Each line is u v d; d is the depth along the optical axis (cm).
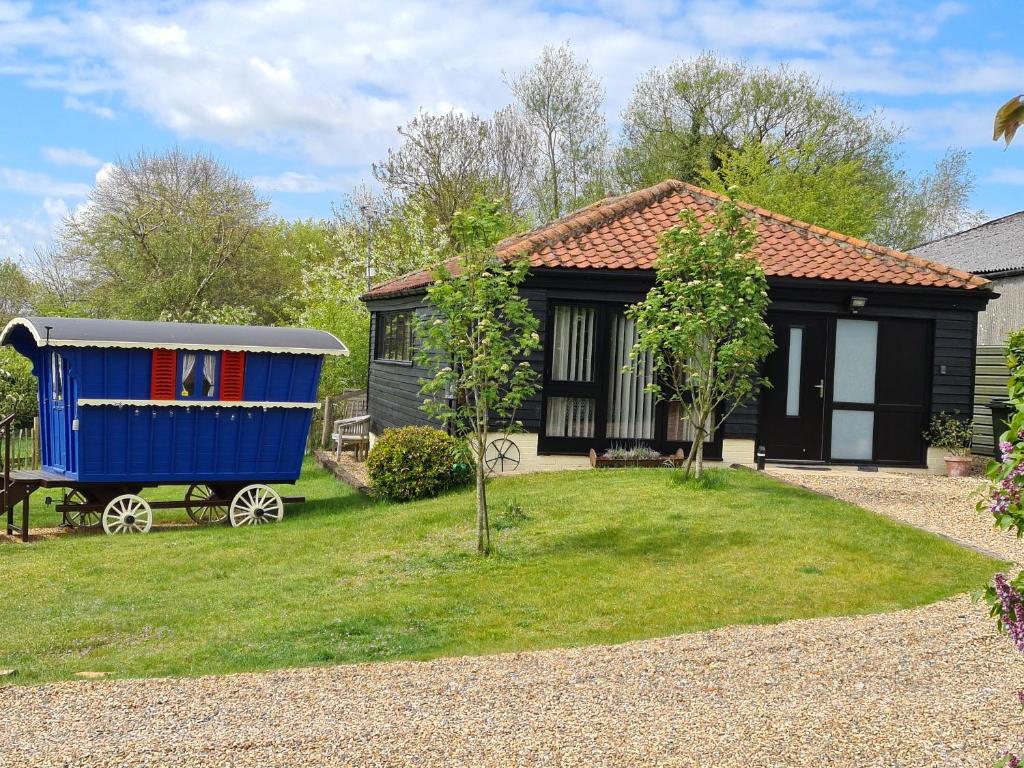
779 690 575
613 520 1123
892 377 1582
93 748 499
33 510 1590
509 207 3694
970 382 1590
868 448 1581
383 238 3381
